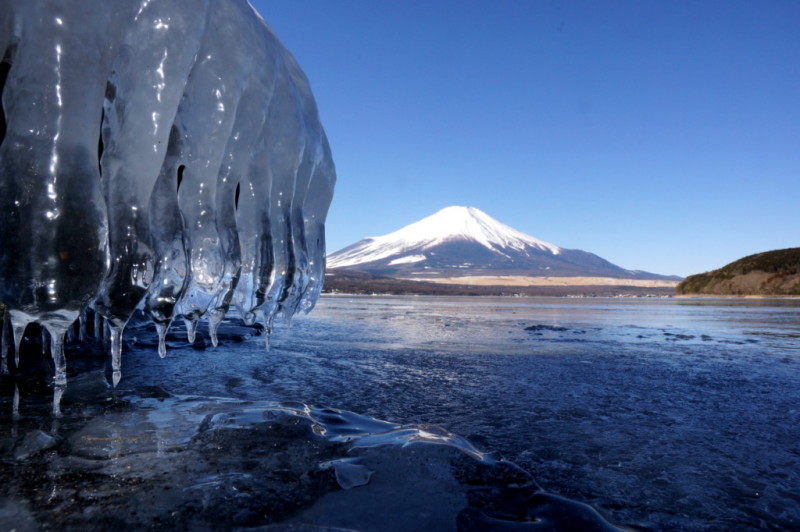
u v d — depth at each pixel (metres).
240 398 3.38
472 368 5.06
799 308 22.05
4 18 2.01
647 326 11.61
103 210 2.07
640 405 3.49
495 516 1.68
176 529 1.51
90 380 3.68
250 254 3.26
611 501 1.88
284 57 3.94
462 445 2.41
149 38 2.37
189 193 2.77
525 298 45.12
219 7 2.98
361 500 1.76
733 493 1.97
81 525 1.51
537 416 3.14
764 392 4.01
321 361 5.34
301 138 3.69
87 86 2.08
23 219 1.89
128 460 2.04
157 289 2.52
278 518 1.61
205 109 2.80
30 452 2.11
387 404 3.38
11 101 1.97
